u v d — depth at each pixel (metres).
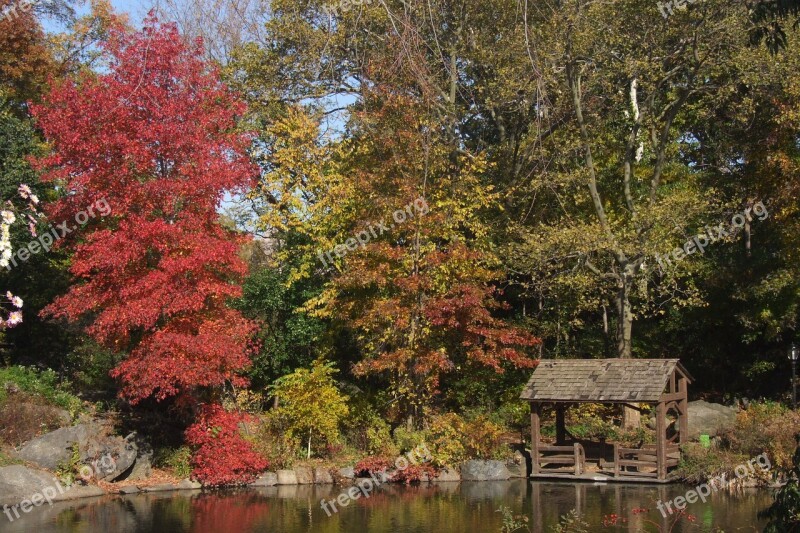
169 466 19.14
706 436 19.25
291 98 27.20
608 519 14.20
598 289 25.06
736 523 14.18
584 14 23.17
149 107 17.62
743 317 23.95
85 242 19.22
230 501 16.86
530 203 25.72
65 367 22.92
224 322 18.58
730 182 25.39
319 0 26.17
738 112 23.73
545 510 15.69
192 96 18.12
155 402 21.05
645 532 13.61
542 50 23.30
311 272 24.44
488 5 25.16
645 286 23.53
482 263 23.88
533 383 20.12
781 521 7.77
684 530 13.66
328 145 24.81
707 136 27.23
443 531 13.91
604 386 19.27
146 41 17.80
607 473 19.55
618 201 25.67
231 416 18.84
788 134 23.19
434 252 21.19
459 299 20.58
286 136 24.97
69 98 17.39
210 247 17.42
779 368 26.14
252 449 19.34
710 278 24.33
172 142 17.52
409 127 22.58
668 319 26.64
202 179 17.55
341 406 20.83
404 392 21.89
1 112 21.64
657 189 24.55
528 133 26.27
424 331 21.16
